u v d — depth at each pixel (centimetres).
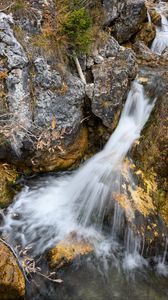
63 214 243
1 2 249
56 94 254
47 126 247
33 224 234
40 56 253
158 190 246
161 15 505
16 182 255
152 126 268
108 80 275
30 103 242
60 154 259
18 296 184
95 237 232
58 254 212
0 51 235
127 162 258
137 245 223
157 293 204
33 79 247
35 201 249
